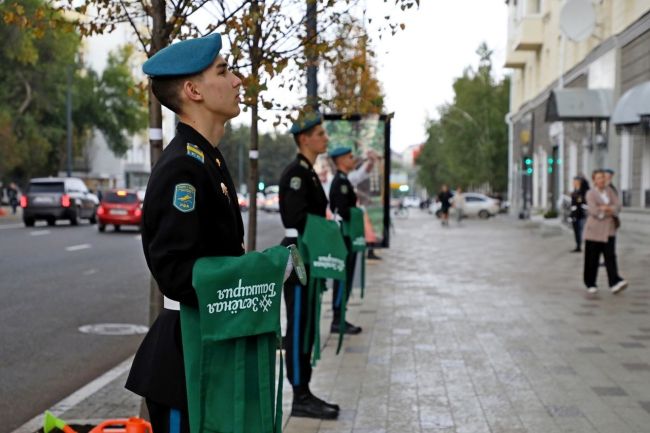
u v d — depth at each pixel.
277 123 5.58
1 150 43.19
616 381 6.65
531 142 41.12
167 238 2.64
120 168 78.31
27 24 5.28
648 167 21.83
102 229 28.34
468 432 5.32
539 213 40.25
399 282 13.92
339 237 5.83
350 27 7.02
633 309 10.57
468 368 7.16
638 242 21.38
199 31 5.19
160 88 2.89
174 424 2.77
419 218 53.22
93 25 5.29
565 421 5.54
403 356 7.68
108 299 11.97
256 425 2.71
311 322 5.73
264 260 2.71
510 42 45.59
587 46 28.67
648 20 21.30
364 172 12.99
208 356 2.64
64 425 4.56
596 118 25.22
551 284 13.48
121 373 7.25
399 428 5.41
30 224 32.12
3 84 44.94
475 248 22.56
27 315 10.45
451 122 55.28
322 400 5.78
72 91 52.16
